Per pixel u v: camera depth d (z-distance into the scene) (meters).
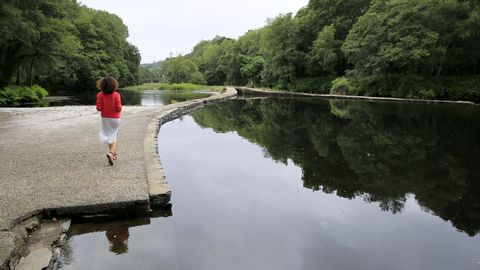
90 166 6.65
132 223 4.92
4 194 5.11
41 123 12.70
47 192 5.22
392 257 4.39
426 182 7.57
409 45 32.34
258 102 33.00
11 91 27.45
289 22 54.25
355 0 50.25
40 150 7.98
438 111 23.28
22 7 25.38
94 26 52.78
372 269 4.10
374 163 9.30
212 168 8.83
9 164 6.74
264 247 4.58
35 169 6.41
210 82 100.81
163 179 6.03
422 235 5.04
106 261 3.86
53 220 4.67
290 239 4.84
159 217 5.19
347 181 7.69
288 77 56.44
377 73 36.19
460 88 32.66
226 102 32.81
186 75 94.75
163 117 16.53
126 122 13.34
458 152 10.59
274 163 9.38
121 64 58.78
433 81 35.19
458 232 5.14
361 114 21.73
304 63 54.25
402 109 24.92
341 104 30.27
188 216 5.54
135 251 4.11
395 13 35.56
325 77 52.06
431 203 6.30
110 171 6.33
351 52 39.50
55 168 6.49
